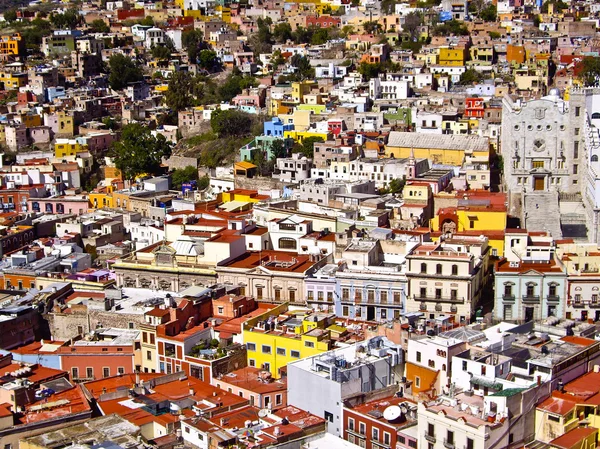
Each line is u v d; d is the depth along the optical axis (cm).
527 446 15138
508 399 15012
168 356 19950
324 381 16975
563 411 15400
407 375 17575
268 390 17725
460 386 16600
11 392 16975
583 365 17038
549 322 19038
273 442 15100
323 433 15788
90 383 18212
